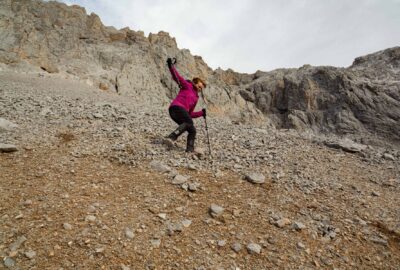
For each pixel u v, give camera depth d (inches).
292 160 327.3
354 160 358.9
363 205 243.6
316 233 198.5
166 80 2442.2
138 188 229.6
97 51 2285.9
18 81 986.1
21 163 246.5
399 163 357.1
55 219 177.0
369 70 3203.7
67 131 341.4
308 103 2827.3
